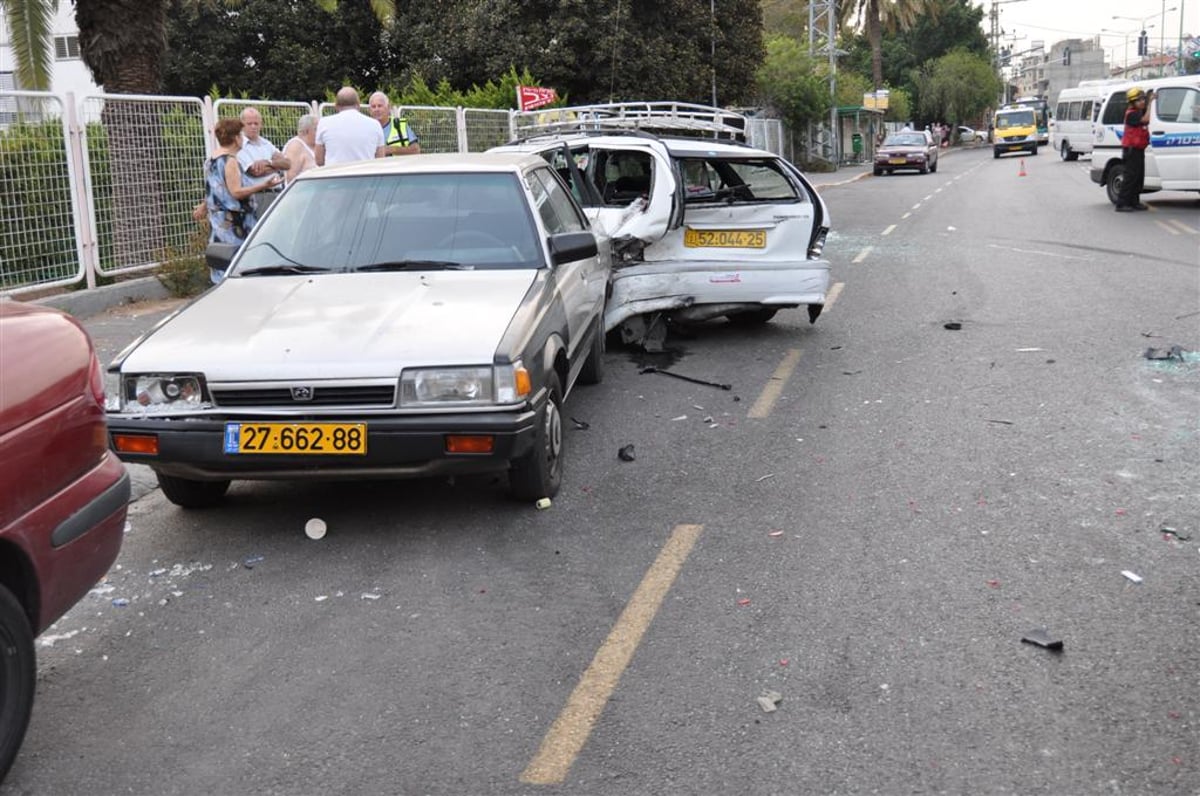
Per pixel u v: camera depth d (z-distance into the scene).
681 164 9.62
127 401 5.21
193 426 5.10
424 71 28.95
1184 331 9.73
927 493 5.88
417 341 5.21
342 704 3.91
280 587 4.94
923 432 6.99
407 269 6.27
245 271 6.40
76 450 3.61
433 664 4.18
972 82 85.69
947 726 3.62
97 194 11.65
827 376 8.61
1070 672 3.94
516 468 5.64
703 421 7.43
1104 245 16.11
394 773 3.47
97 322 10.95
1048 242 16.77
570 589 4.80
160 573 5.14
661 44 30.25
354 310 5.60
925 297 12.15
